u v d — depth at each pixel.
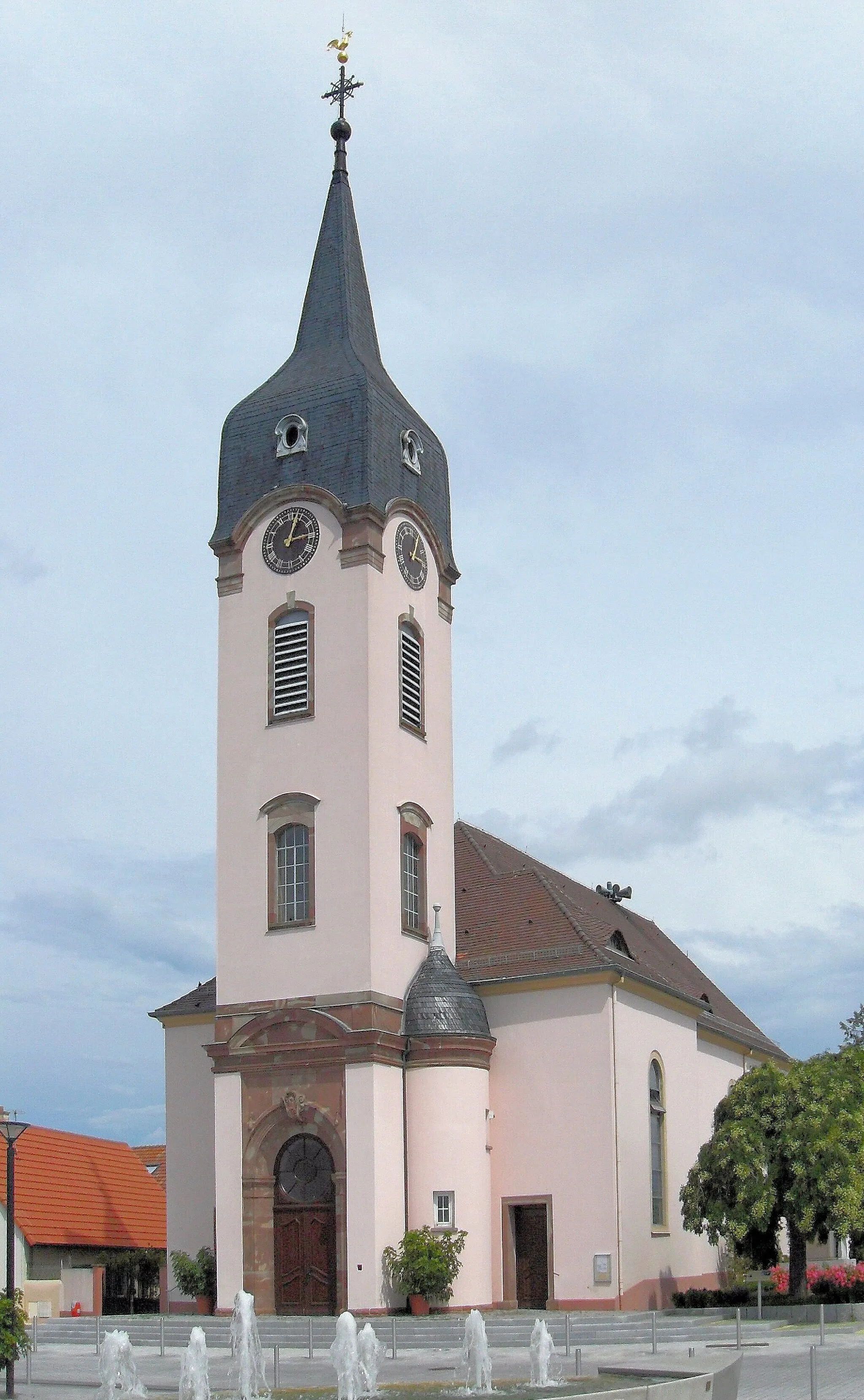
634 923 66.50
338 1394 28.16
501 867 54.06
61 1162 57.72
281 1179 44.84
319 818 46.16
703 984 67.38
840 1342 35.59
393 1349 36.09
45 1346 41.91
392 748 47.22
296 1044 44.78
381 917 45.44
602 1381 28.50
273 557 48.56
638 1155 47.47
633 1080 47.78
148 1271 55.72
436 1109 44.81
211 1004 51.09
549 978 47.19
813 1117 42.56
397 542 48.81
